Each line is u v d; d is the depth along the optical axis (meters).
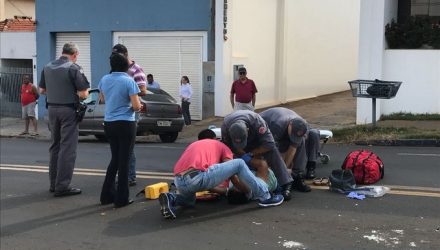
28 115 17.16
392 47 14.96
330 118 16.55
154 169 9.01
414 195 6.54
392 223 5.48
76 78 6.93
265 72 19.95
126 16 19.77
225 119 6.14
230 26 18.06
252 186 5.96
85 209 6.45
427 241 4.95
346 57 24.33
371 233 5.20
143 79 7.28
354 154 7.43
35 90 17.20
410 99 14.74
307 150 7.50
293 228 5.42
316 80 22.62
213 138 6.37
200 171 5.72
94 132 14.23
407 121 14.23
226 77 18.14
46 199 7.00
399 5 15.67
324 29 22.83
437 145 11.67
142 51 19.72
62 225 5.86
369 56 14.70
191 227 5.57
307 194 6.70
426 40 14.58
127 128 6.36
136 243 5.18
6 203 6.86
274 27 20.25
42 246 5.22
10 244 5.31
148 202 6.65
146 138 15.51
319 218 5.71
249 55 19.06
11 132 17.94
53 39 21.59
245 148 6.18
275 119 6.56
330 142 12.56
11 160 10.62
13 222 6.03
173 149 12.09
